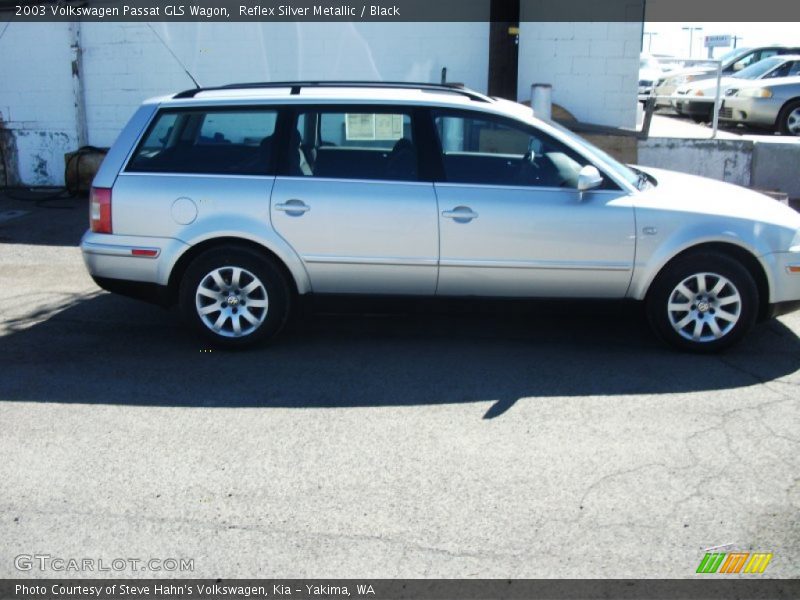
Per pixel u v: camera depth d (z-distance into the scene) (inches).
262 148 232.7
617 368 223.9
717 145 443.2
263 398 206.2
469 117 230.1
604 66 479.2
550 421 191.3
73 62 519.8
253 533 148.4
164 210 229.5
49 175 542.6
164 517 153.6
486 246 226.7
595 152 236.1
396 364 229.0
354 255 229.3
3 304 290.4
